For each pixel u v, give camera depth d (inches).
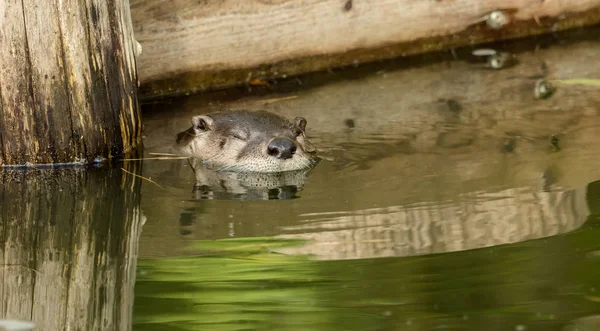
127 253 379.6
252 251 376.2
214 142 536.7
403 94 652.1
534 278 338.0
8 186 478.9
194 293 335.0
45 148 508.1
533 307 314.2
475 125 568.4
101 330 308.3
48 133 506.0
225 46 670.5
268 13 678.5
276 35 687.1
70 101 506.3
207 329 303.1
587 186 440.5
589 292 324.8
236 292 332.5
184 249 382.9
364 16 711.7
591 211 405.7
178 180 492.1
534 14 757.3
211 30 662.5
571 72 677.9
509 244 373.4
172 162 528.4
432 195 441.7
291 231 399.9
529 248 367.2
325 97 653.9
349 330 301.1
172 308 323.9
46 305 329.1
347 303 321.1
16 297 335.9
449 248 371.2
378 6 714.2
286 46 694.5
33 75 494.6
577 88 637.9
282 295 332.5
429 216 411.2
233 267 357.7
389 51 732.0
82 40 502.9
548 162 484.4
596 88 634.8
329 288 335.3
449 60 730.8
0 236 404.2
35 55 492.1
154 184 484.4
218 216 426.0
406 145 534.3
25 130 502.9
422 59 735.7
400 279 343.3
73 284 348.2
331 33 705.6
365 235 390.6
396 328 302.2
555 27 764.0
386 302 323.0
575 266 347.3
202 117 549.0
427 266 353.7
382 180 471.2
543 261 353.4
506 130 552.4
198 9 653.3
